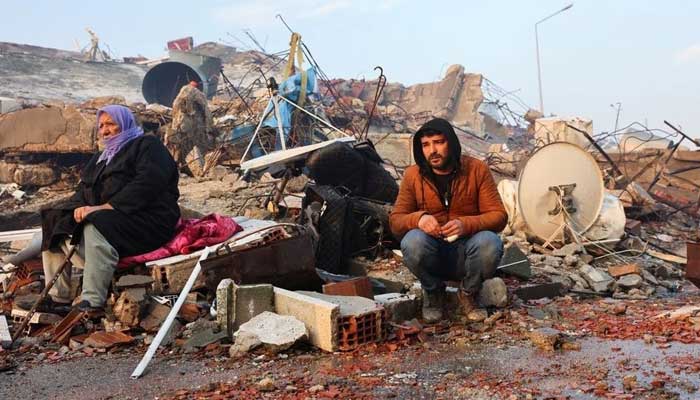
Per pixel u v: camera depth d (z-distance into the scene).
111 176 6.14
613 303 6.62
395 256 7.07
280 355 4.60
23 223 11.62
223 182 11.50
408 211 5.38
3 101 18.83
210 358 4.65
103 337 5.12
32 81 26.55
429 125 5.10
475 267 5.21
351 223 6.95
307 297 4.92
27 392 4.04
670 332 5.06
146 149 6.16
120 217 5.86
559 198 8.56
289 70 13.62
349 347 4.70
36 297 6.11
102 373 4.39
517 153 17.06
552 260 8.01
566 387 3.77
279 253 5.68
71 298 6.18
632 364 4.22
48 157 13.79
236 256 5.56
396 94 30.28
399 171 15.20
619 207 9.03
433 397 3.66
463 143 24.48
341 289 5.49
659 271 8.38
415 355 4.55
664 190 14.81
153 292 5.80
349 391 3.78
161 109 15.02
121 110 6.27
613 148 16.77
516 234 9.04
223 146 13.24
